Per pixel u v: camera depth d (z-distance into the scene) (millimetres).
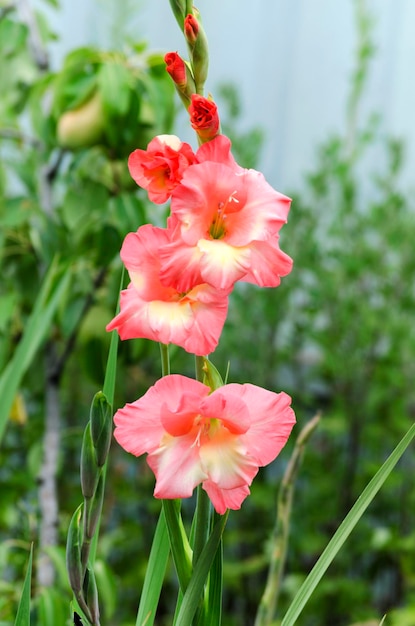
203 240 896
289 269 909
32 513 1900
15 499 2203
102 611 2682
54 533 1866
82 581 908
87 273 1903
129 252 926
